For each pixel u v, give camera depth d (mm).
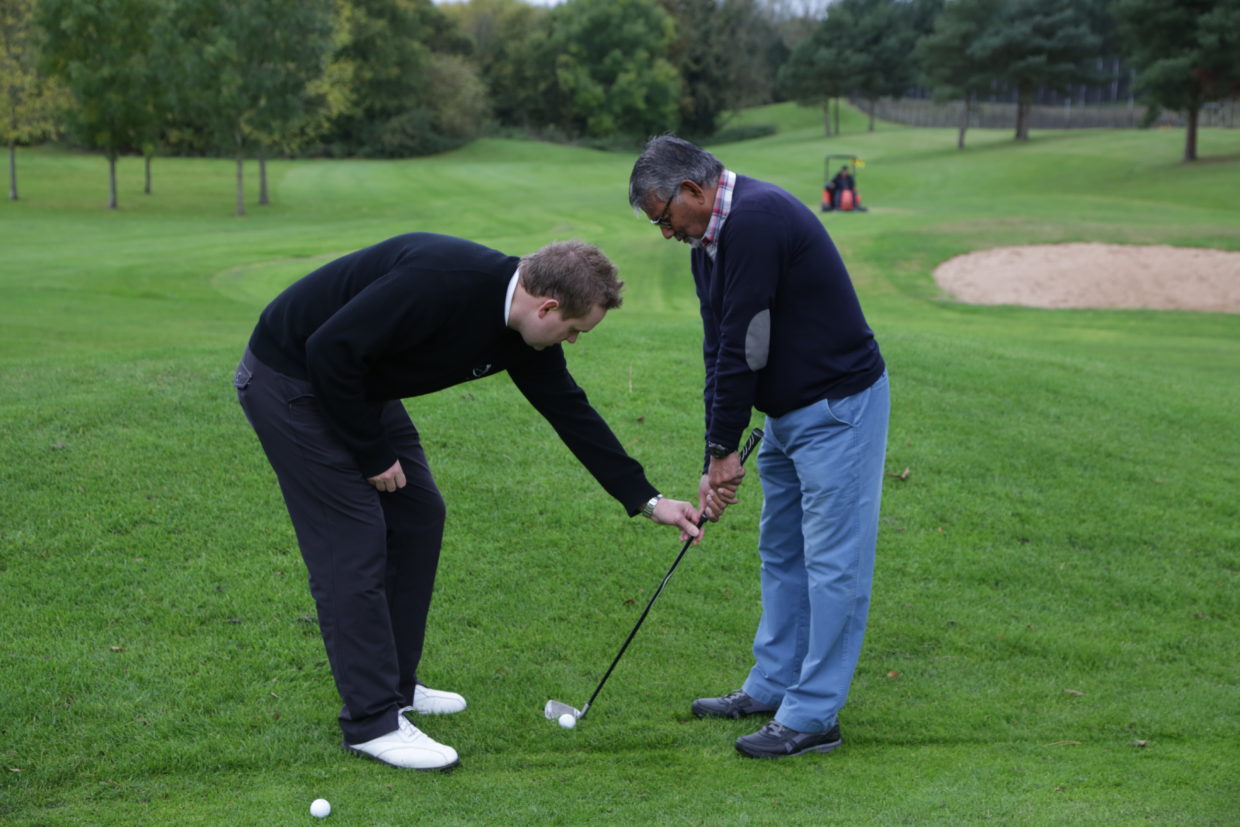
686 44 72875
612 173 46094
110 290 15016
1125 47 40438
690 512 3342
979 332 13703
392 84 62219
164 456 5195
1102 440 6598
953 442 6297
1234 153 39812
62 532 4418
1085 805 2854
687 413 6359
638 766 3131
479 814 2779
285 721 3285
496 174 45625
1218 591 4727
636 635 4055
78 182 41344
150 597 4008
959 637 4172
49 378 6395
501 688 3611
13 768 2949
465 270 2871
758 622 4223
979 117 72562
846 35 63562
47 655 3564
